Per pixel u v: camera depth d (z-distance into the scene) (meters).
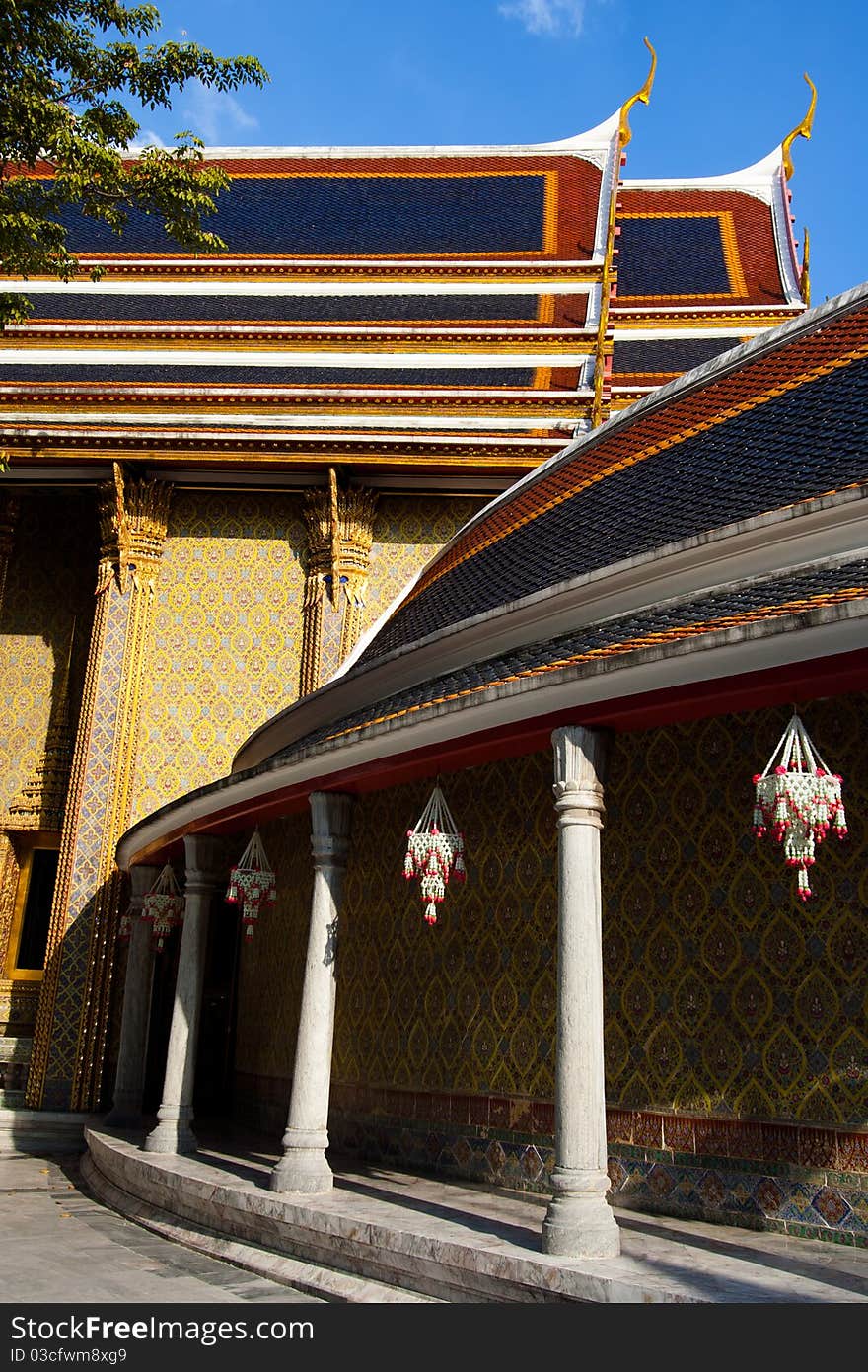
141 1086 13.85
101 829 18.16
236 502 20.12
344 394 19.08
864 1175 6.24
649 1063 7.52
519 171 29.70
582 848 6.45
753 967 7.04
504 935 8.83
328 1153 10.35
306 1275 7.05
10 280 24.19
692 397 10.51
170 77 12.04
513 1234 6.45
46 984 17.52
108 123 12.07
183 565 19.84
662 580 7.62
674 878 7.64
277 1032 12.38
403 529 19.84
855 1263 5.81
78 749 18.59
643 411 11.12
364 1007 10.43
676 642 5.79
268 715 19.14
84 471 19.67
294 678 19.30
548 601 8.34
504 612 8.73
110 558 19.48
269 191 28.83
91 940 17.67
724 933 7.25
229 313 23.38
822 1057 6.58
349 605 19.03
